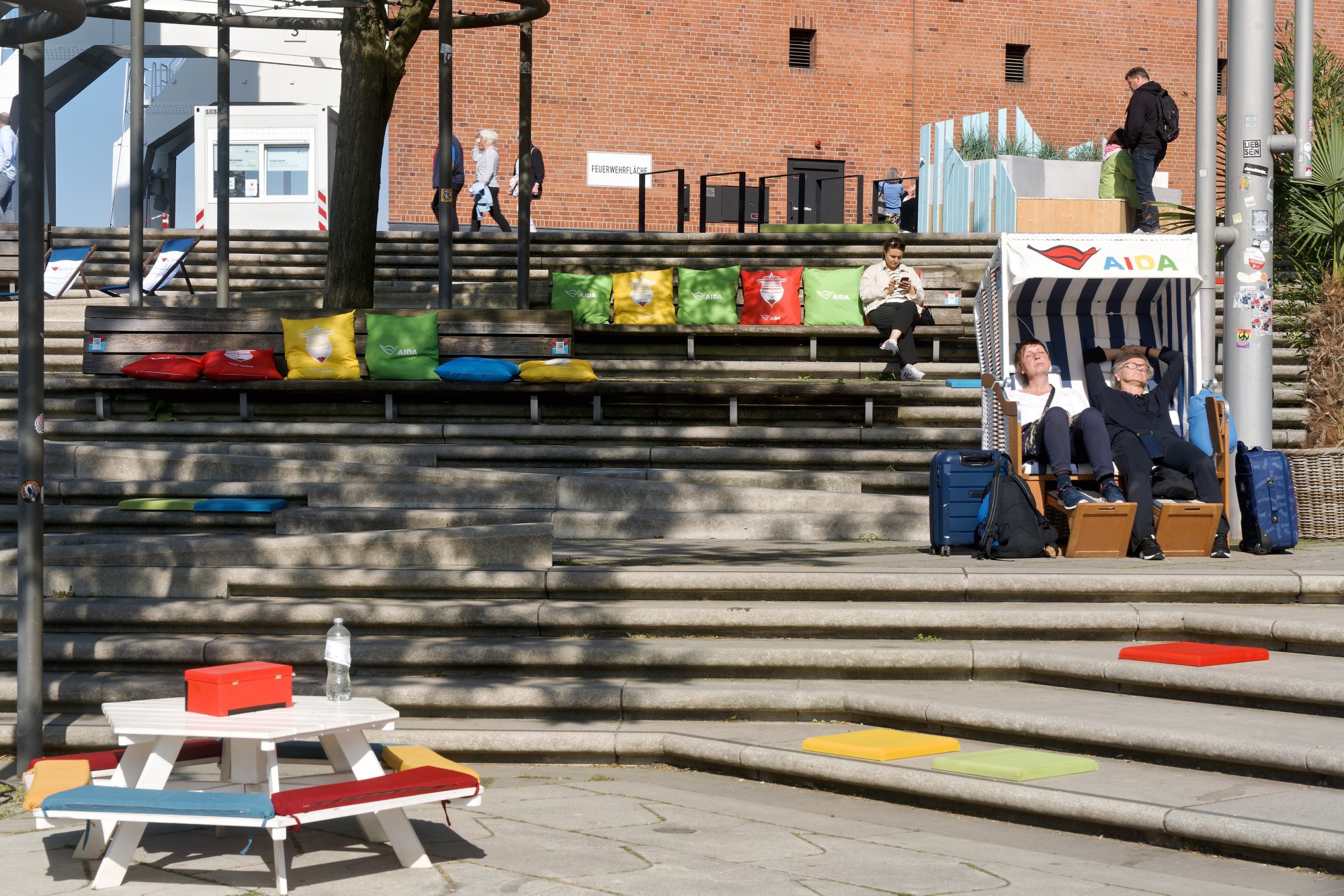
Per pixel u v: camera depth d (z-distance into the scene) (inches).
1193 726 229.9
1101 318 389.1
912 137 1130.7
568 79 1064.2
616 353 560.4
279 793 177.8
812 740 241.0
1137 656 268.7
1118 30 1169.4
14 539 329.1
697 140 1088.2
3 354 513.7
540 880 177.8
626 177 1074.7
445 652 282.7
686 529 381.1
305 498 390.6
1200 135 379.2
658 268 663.1
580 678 282.2
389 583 307.0
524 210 551.2
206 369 460.8
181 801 175.5
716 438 443.8
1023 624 290.4
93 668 288.2
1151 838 196.7
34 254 235.6
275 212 928.9
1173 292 385.7
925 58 1133.1
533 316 483.2
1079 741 235.1
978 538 340.2
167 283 658.2
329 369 466.6
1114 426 357.4
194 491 390.3
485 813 216.4
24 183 233.3
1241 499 352.5
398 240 708.0
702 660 279.4
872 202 1083.9
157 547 313.9
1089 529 336.5
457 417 471.5
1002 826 208.8
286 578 308.8
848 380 497.4
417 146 1029.8
